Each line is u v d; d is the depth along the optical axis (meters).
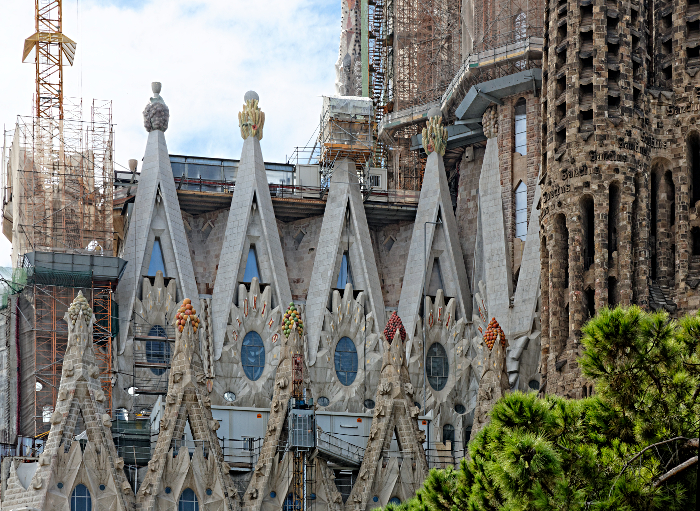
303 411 77.06
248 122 97.56
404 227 102.25
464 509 40.19
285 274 94.38
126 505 73.12
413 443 79.25
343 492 83.38
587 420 35.38
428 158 100.56
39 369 85.12
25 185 92.50
